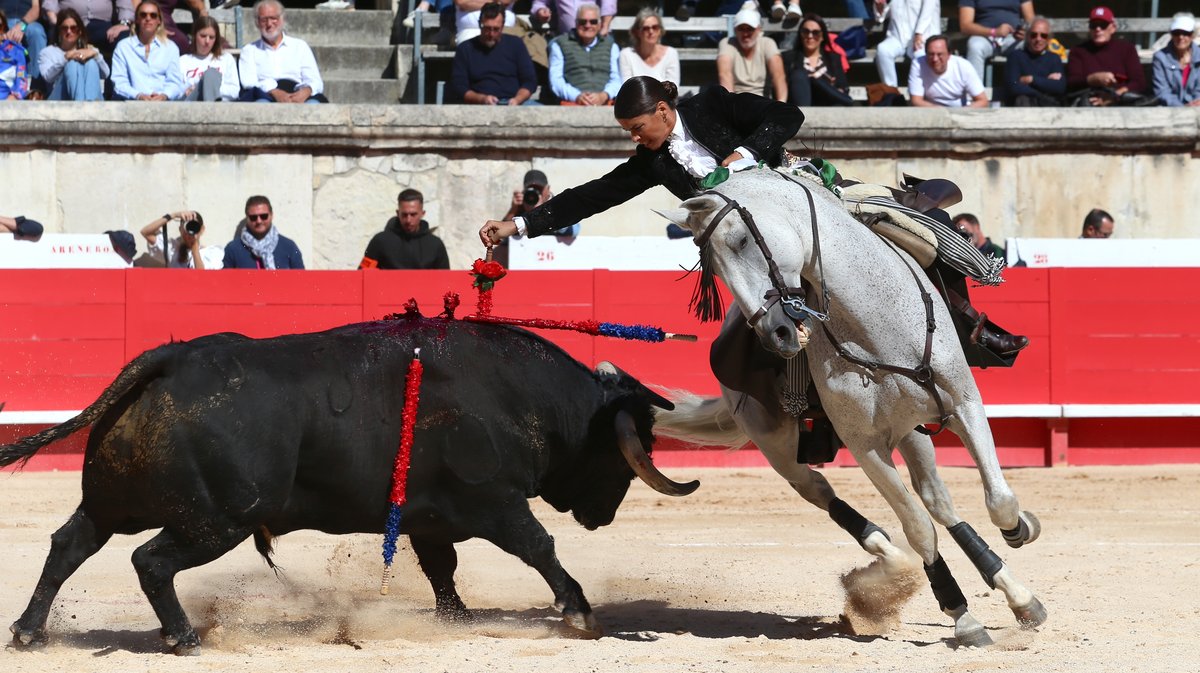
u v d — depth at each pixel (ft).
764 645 23.35
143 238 54.90
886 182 58.59
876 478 23.29
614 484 25.07
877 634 25.09
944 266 24.00
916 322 22.45
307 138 55.88
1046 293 49.73
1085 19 66.39
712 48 65.00
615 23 64.64
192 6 63.87
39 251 48.91
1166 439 50.55
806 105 58.03
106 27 60.54
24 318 46.70
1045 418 50.01
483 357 23.58
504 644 23.35
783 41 64.54
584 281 48.55
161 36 58.13
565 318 48.49
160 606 22.02
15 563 31.53
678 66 59.47
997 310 49.67
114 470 21.81
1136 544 34.91
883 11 65.05
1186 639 23.82
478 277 24.44
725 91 24.44
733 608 27.66
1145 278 49.93
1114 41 61.57
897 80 64.75
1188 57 61.31
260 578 30.37
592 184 24.58
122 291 47.24
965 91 60.75
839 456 48.88
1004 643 23.35
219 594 28.40
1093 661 22.00
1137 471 48.37
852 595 25.30
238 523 21.90
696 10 68.13
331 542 35.19
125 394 21.98
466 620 25.59
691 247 50.47
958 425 22.91
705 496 42.86
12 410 46.50
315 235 56.44
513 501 23.67
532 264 50.34
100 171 55.21
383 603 27.76
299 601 27.73
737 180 22.18
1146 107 59.52
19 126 54.24
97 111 54.70
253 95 58.13
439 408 23.12
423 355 23.22
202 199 55.77
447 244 56.80
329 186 56.34
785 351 21.02
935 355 22.45
